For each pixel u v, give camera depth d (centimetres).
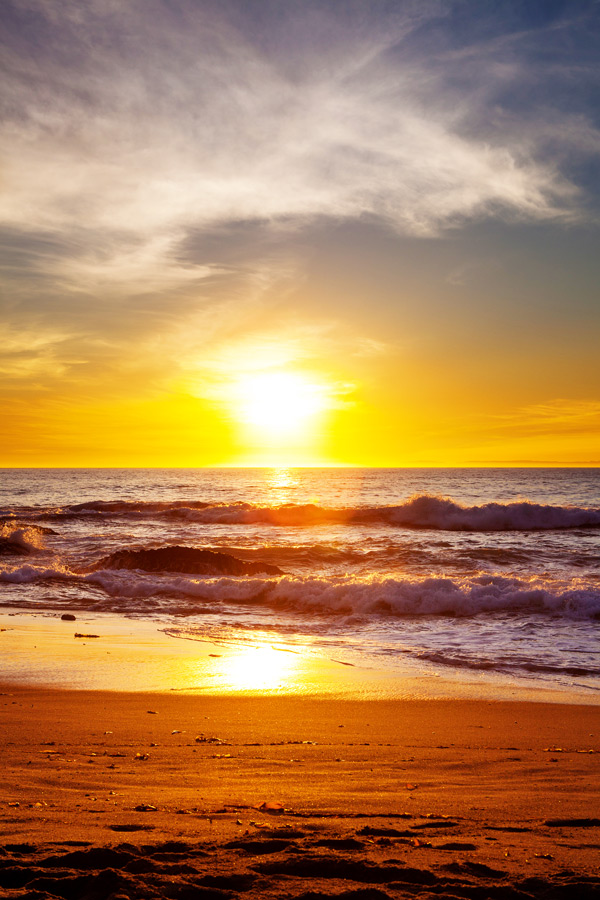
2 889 249
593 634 1322
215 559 2138
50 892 246
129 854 284
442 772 551
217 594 1791
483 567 2206
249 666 1084
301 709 832
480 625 1419
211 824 360
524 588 1638
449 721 780
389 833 349
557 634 1324
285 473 14875
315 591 1716
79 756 578
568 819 397
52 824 356
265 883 256
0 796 432
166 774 513
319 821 376
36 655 1149
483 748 657
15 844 309
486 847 324
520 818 401
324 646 1248
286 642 1288
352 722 768
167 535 3300
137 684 960
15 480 10456
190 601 1758
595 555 2425
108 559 2227
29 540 2853
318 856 285
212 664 1095
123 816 378
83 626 1442
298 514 3925
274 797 444
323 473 14575
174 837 328
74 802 418
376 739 689
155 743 646
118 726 722
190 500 5741
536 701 884
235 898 241
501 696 910
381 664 1105
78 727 713
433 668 1077
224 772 526
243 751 617
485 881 264
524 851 319
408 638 1317
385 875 266
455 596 1582
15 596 1825
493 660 1127
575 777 539
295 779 507
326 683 979
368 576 1847
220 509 4244
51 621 1498
